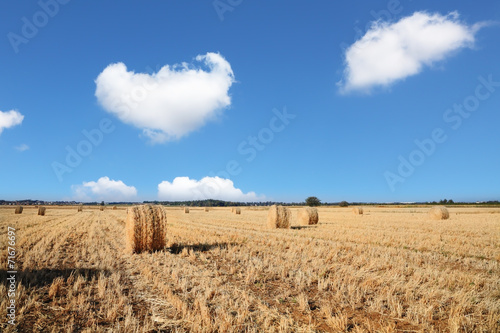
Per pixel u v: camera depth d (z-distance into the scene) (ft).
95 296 21.48
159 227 40.68
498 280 24.43
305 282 24.88
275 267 29.27
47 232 58.13
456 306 18.94
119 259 35.12
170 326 17.02
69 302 20.36
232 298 21.17
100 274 25.86
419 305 19.30
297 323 17.10
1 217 103.81
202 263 32.17
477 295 21.07
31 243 44.06
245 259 33.22
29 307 19.16
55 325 16.63
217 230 63.87
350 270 27.20
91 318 17.71
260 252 37.17
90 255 36.24
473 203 335.06
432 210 96.68
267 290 23.04
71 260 33.42
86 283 24.50
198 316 17.51
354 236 50.52
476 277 24.82
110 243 47.09
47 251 37.93
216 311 18.76
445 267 29.63
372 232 55.67
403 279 24.40
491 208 202.39
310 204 354.74
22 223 78.28
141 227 39.37
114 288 23.15
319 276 26.21
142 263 31.96
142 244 39.42
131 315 18.51
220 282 24.66
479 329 16.22
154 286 23.79
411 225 70.33
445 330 16.46
